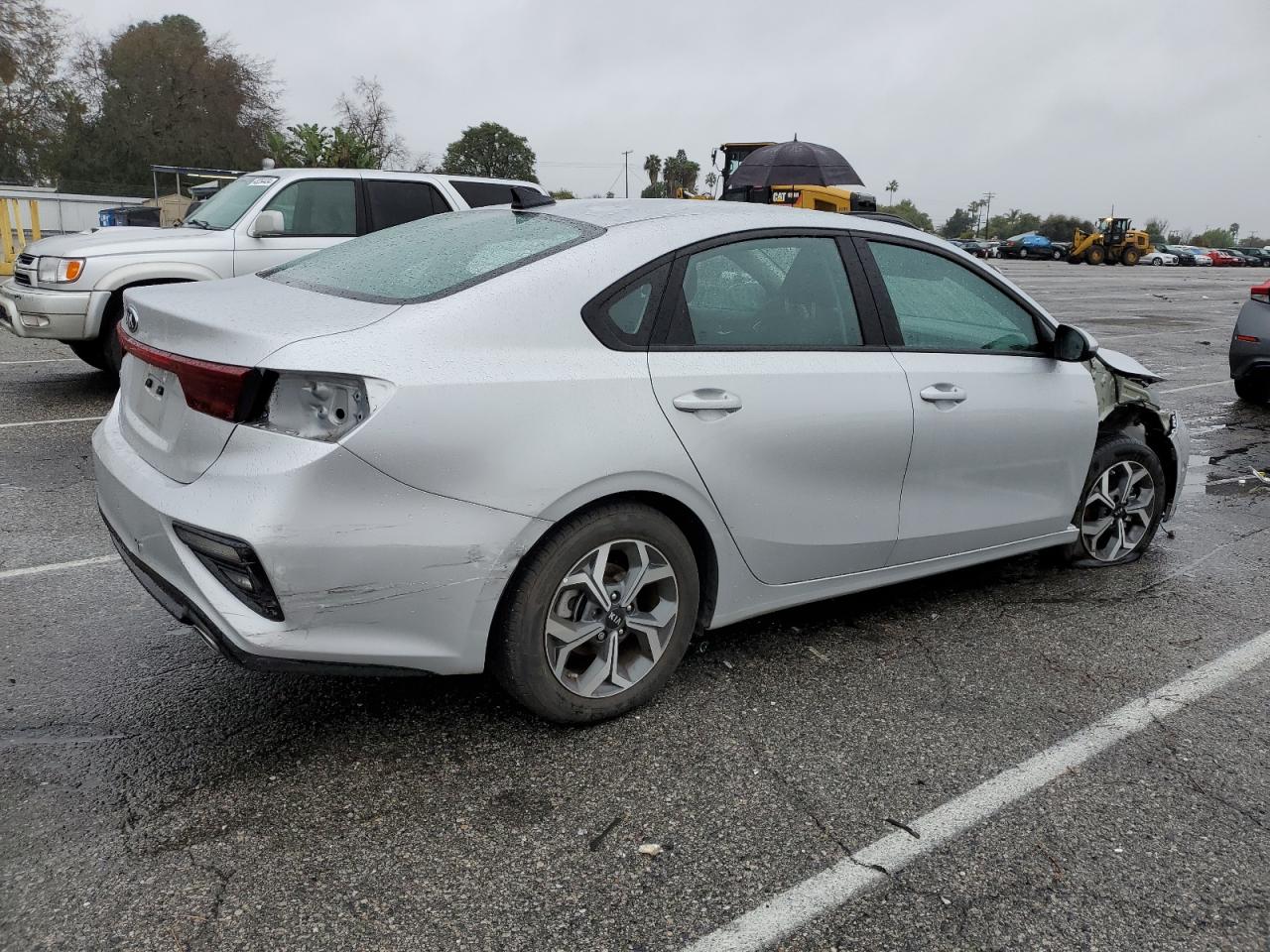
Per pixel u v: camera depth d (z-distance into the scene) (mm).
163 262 7676
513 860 2412
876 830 2586
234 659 2494
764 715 3162
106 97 50781
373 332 2559
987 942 2197
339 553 2436
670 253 3033
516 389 2633
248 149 52750
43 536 4613
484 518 2592
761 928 2211
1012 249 61500
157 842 2424
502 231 3260
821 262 3428
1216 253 70250
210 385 2506
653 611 3084
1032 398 3943
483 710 3129
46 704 3072
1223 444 7883
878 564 3621
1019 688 3424
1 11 45156
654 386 2883
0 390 8023
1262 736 3146
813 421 3225
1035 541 4227
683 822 2588
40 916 2154
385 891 2283
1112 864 2480
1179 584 4520
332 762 2811
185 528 2498
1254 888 2412
